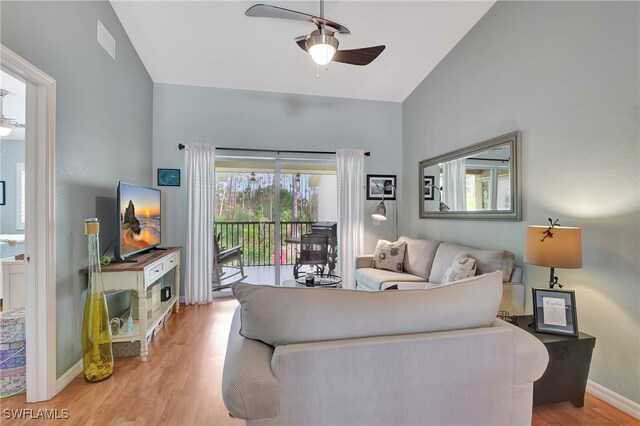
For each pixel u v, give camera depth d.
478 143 3.17
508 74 2.84
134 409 1.86
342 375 1.02
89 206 2.43
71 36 2.17
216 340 2.85
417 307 1.16
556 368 1.88
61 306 2.08
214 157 4.11
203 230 4.03
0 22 1.58
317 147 4.52
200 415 1.81
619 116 1.95
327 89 4.39
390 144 4.78
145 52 3.48
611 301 1.99
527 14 2.63
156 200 3.42
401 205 4.80
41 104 1.90
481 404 1.16
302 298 1.11
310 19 2.19
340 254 4.46
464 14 3.13
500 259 2.67
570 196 2.27
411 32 3.33
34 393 1.93
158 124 4.05
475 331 1.16
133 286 2.47
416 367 1.08
